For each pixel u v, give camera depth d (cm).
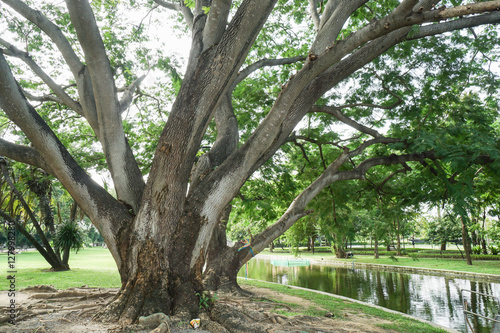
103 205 661
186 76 645
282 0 1230
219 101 644
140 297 584
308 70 608
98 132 716
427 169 947
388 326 684
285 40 1335
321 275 2181
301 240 2386
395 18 487
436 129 970
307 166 1320
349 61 756
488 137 873
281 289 1220
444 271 2077
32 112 628
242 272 2434
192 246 644
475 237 3438
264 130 659
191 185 812
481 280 1808
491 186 1014
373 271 2394
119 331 508
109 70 639
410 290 1536
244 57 625
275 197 1516
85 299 802
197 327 556
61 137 1477
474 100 1011
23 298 823
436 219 3500
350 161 1191
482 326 949
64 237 1725
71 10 564
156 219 620
